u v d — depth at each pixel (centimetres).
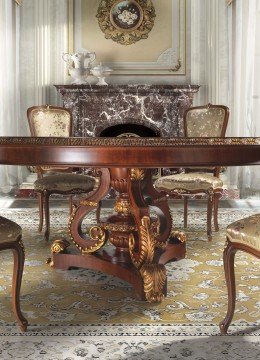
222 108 388
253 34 539
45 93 586
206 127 391
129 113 564
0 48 530
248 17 538
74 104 561
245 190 562
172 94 560
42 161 187
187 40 592
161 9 592
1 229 187
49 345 184
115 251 278
